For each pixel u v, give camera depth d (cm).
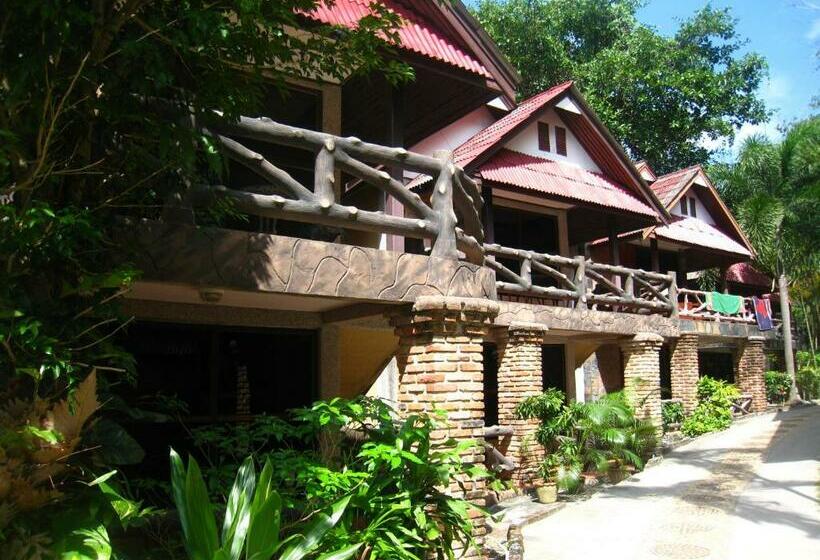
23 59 321
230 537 321
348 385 945
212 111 407
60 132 349
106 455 348
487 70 852
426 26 840
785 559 684
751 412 2041
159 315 664
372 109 948
